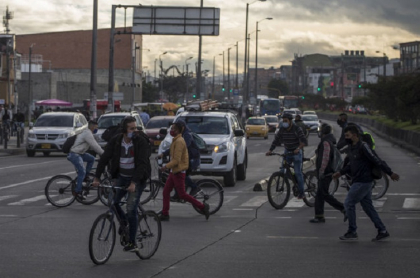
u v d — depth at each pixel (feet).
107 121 129.49
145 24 169.68
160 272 36.06
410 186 80.59
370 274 35.55
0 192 72.90
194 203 54.34
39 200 66.64
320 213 53.42
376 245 43.88
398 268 36.99
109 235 38.19
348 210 45.44
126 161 37.93
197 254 41.06
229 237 47.01
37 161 116.78
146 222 39.47
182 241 45.44
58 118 131.03
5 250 41.96
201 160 77.97
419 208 61.87
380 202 66.08
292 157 61.77
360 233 48.60
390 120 282.97
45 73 322.34
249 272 36.11
